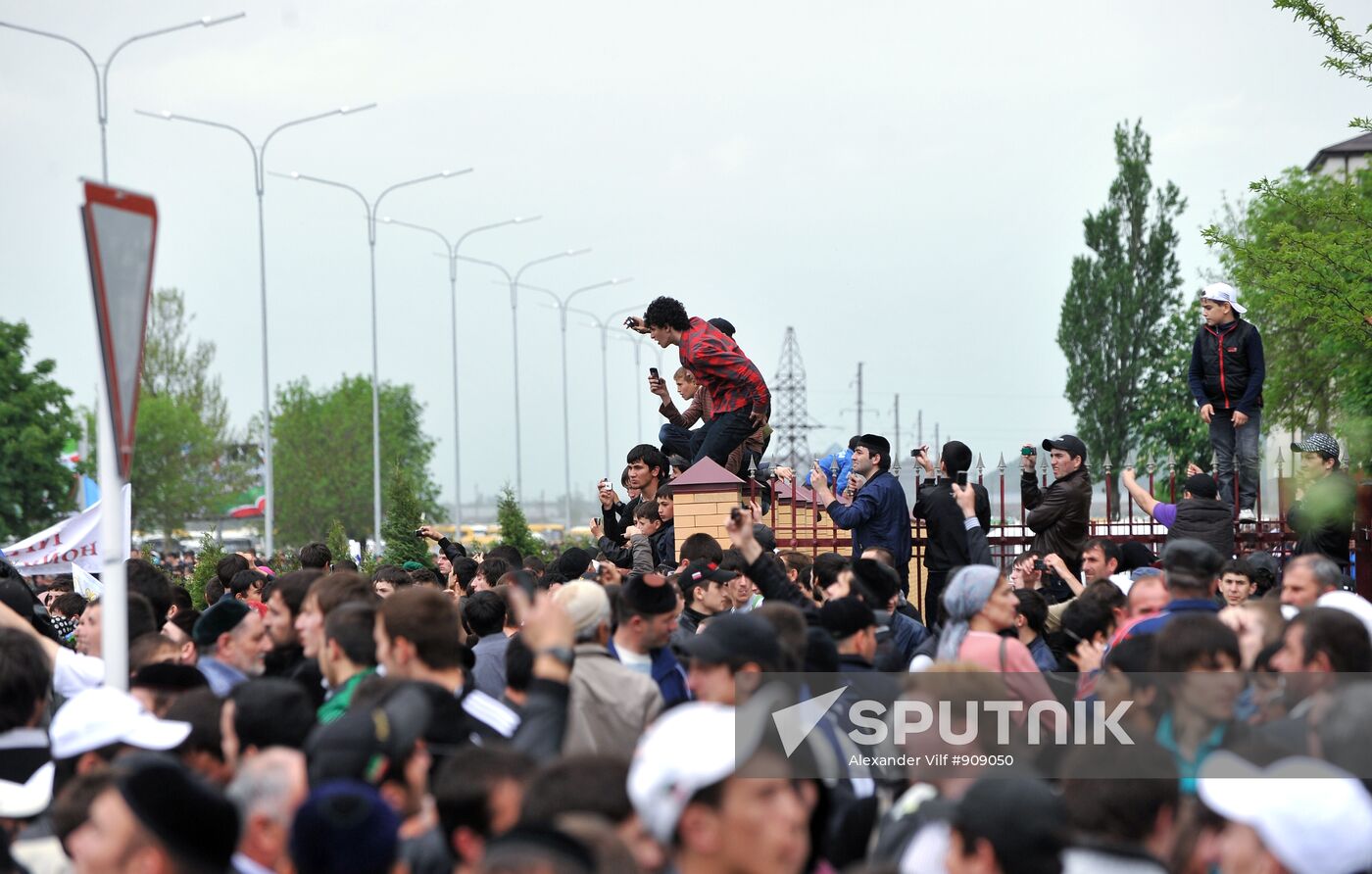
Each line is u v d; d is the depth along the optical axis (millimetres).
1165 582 8094
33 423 67500
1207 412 15164
